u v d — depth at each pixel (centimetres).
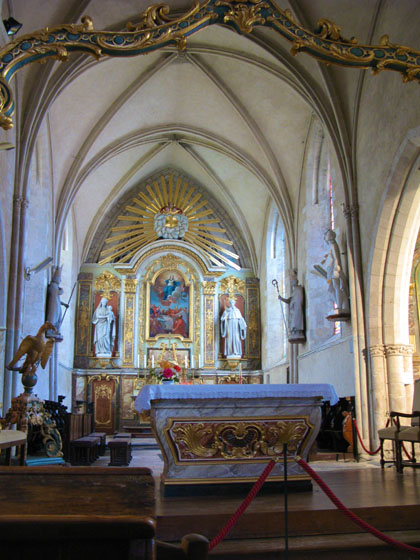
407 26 1085
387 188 1170
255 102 1786
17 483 274
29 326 1620
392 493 670
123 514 238
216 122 1964
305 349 1789
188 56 1684
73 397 2183
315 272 1614
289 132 1822
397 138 1129
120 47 640
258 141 1878
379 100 1220
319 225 1766
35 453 1097
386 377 1228
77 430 1298
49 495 259
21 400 940
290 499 632
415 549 485
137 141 2041
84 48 636
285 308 2166
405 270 1247
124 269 2303
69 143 1795
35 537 195
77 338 2236
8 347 1287
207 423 687
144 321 2289
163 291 2328
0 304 1297
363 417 1245
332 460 1232
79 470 288
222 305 2341
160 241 2323
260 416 701
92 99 1720
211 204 2402
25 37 620
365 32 1250
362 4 1223
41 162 1691
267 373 2236
